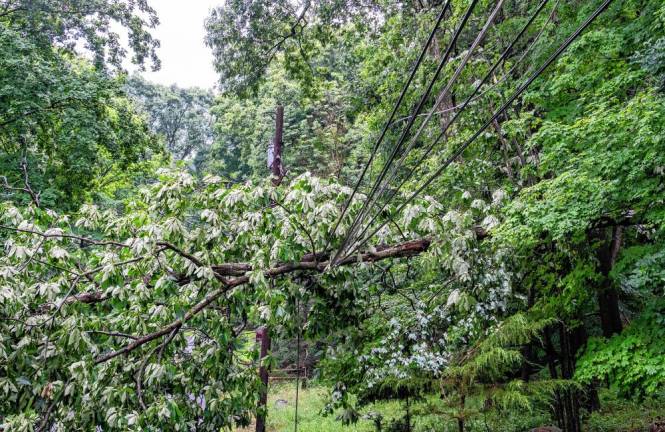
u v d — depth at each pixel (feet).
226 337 18.15
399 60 39.65
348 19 48.88
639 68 21.89
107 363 16.39
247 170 117.70
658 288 20.81
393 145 38.42
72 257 18.26
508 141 30.30
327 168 72.18
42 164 47.73
